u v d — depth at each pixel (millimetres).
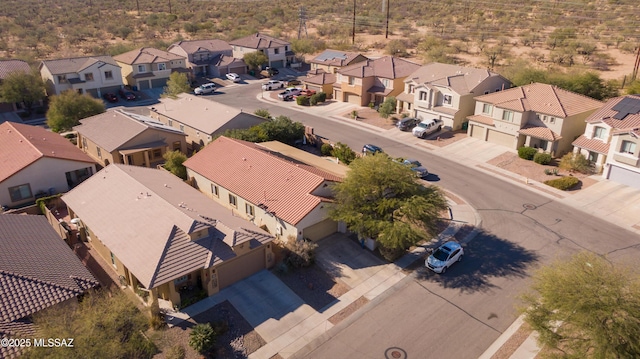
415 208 30766
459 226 36781
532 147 50562
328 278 30219
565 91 52656
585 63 84312
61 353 19062
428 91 59219
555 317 21172
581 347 20719
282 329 25719
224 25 133375
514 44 102500
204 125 51719
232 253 28188
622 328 19172
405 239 30047
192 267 26766
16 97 65312
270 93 79062
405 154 51625
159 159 49219
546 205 40062
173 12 154750
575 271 22094
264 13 152000
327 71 82938
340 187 32906
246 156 39531
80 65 74000
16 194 39938
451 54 95625
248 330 25594
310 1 174000
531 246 34000
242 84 85250
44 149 42312
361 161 34500
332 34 124188
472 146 53562
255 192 35500
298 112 68062
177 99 61125
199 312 26719
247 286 29156
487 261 32188
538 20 119750
